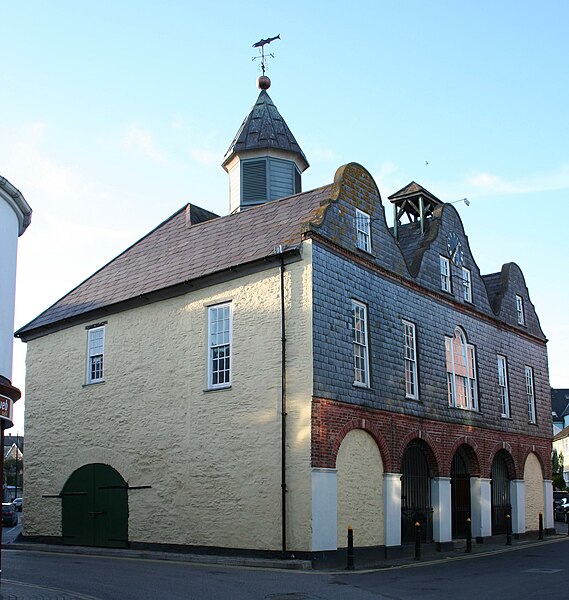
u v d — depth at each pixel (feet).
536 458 97.50
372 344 65.67
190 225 78.28
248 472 60.08
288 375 58.95
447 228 84.33
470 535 71.61
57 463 77.66
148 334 71.51
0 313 44.06
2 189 44.24
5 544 78.79
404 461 70.64
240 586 43.37
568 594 40.86
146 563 58.18
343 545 58.65
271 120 87.30
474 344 85.30
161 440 67.62
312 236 60.13
